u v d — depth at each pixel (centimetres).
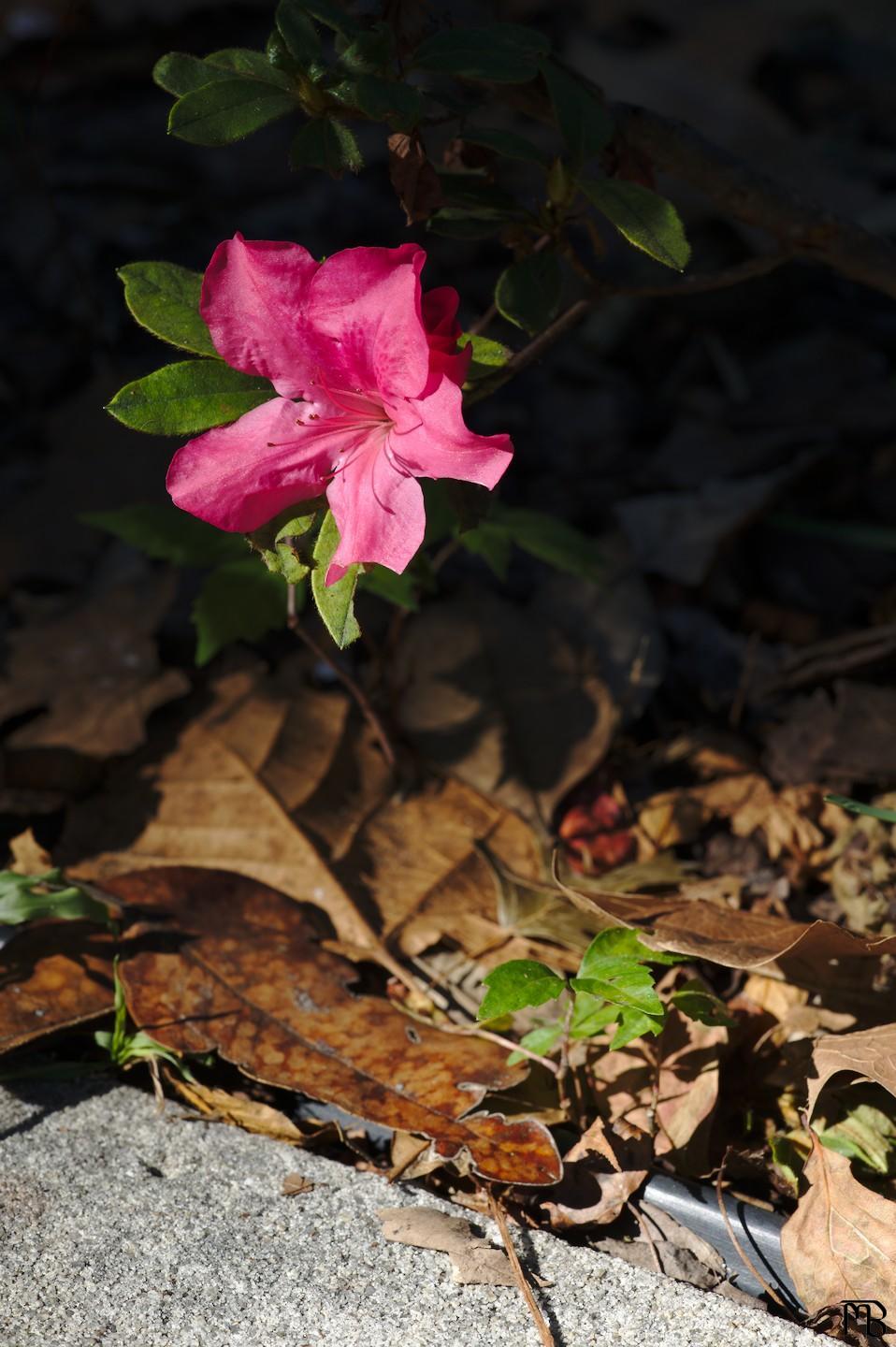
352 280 92
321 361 93
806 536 131
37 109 199
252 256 93
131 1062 101
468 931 106
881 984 102
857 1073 100
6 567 122
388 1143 100
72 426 134
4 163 184
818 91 204
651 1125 99
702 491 129
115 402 94
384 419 94
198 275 95
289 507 95
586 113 95
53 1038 102
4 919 102
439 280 161
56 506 127
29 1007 101
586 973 99
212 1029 101
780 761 113
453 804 110
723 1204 97
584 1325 94
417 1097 99
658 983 104
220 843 109
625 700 115
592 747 112
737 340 155
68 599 118
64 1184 98
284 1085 100
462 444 92
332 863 108
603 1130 99
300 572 95
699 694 117
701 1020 99
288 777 110
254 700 113
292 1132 99
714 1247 97
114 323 154
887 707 113
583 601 118
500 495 135
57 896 102
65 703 113
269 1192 98
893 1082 97
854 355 151
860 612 124
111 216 173
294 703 113
